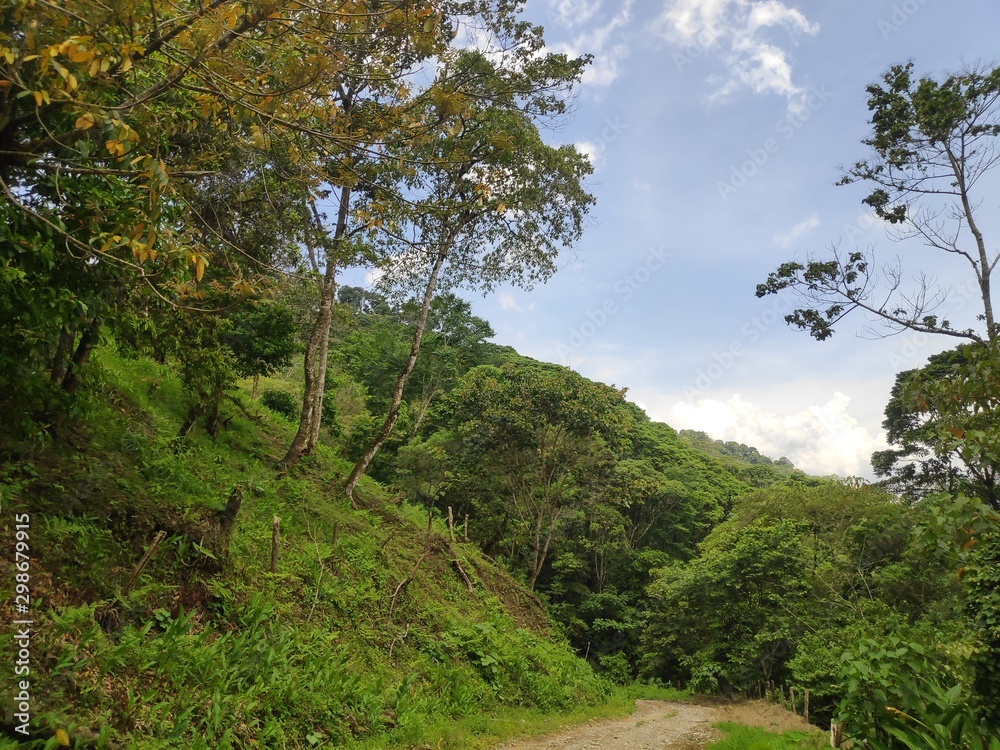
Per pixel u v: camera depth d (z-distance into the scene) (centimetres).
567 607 3203
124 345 1173
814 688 1838
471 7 841
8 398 767
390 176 856
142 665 625
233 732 639
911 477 2631
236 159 852
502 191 1530
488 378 2861
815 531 2558
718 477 4794
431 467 3044
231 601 856
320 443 2411
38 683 520
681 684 2919
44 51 421
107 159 613
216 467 1334
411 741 859
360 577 1327
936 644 818
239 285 643
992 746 599
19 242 577
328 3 548
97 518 771
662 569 3147
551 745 1063
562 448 2722
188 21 518
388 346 3588
